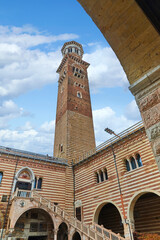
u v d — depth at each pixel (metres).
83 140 38.44
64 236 24.34
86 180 27.44
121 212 19.78
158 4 3.24
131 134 22.02
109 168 23.72
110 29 4.23
